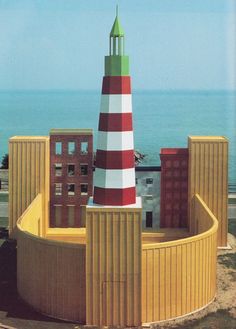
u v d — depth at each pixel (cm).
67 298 4984
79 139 7375
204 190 7138
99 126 4866
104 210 4803
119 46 4747
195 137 7256
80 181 7425
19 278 5472
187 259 5047
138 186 7394
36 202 6750
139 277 4866
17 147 7225
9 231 7362
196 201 6938
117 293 4891
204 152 7106
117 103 4772
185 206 7394
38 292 5144
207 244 5244
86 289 4897
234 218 8825
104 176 4841
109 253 4853
